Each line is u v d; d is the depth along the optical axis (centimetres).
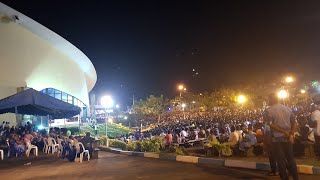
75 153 1338
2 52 2544
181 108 7138
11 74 2580
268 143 767
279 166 653
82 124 3544
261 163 870
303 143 1015
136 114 5347
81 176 980
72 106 1814
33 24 2697
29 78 2728
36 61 2808
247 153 1126
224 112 4278
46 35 2844
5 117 2450
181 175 881
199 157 1109
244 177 789
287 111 657
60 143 1585
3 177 1052
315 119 1004
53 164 1290
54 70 3012
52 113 2062
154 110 5503
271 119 661
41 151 1759
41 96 1714
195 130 1880
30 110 1989
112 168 1102
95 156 1395
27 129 2014
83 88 3606
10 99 1636
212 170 917
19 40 2662
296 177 642
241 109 4662
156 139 1551
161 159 1245
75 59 3347
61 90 3098
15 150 1573
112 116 5384
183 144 1703
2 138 1705
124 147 1716
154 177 883
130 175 941
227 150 1166
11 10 2522
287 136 646
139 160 1266
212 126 2284
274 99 679
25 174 1084
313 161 901
